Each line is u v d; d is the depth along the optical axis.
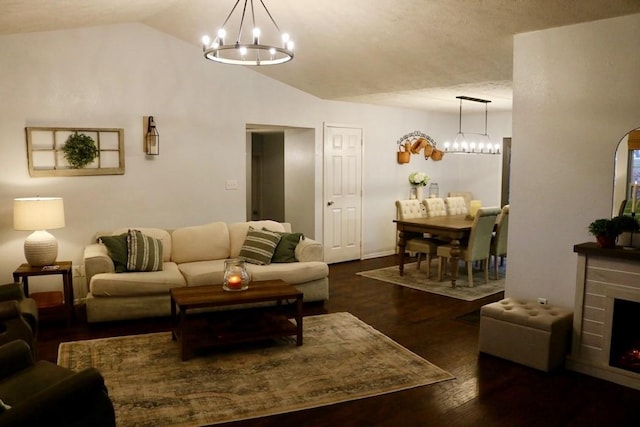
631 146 3.38
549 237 3.82
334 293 5.52
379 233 7.75
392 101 6.97
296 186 7.16
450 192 8.61
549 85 3.73
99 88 4.96
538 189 3.85
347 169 7.18
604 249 3.26
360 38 4.51
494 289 5.71
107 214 5.11
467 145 7.50
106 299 4.27
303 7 4.11
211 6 4.40
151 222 5.39
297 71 5.77
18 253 4.68
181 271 4.74
